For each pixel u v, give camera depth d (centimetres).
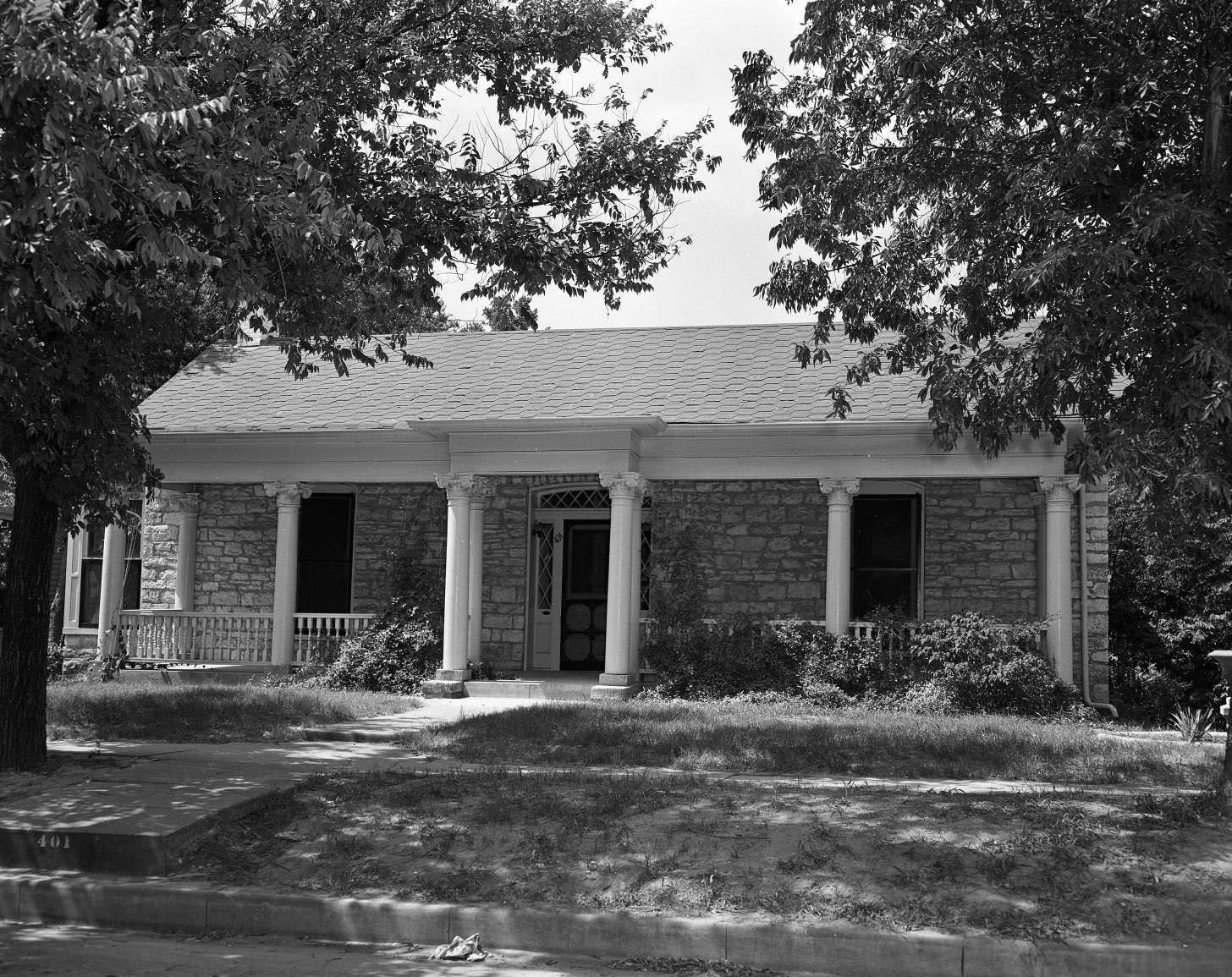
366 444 1770
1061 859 667
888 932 610
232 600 1920
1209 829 707
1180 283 771
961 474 1592
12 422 873
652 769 1034
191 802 820
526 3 1095
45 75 632
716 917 638
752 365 1844
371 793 858
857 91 1002
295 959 634
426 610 1780
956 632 1530
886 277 1029
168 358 2038
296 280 1027
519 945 650
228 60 842
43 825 764
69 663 1867
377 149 1101
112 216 695
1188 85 879
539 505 1875
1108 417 912
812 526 1722
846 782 942
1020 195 883
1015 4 942
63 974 600
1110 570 2102
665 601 1717
